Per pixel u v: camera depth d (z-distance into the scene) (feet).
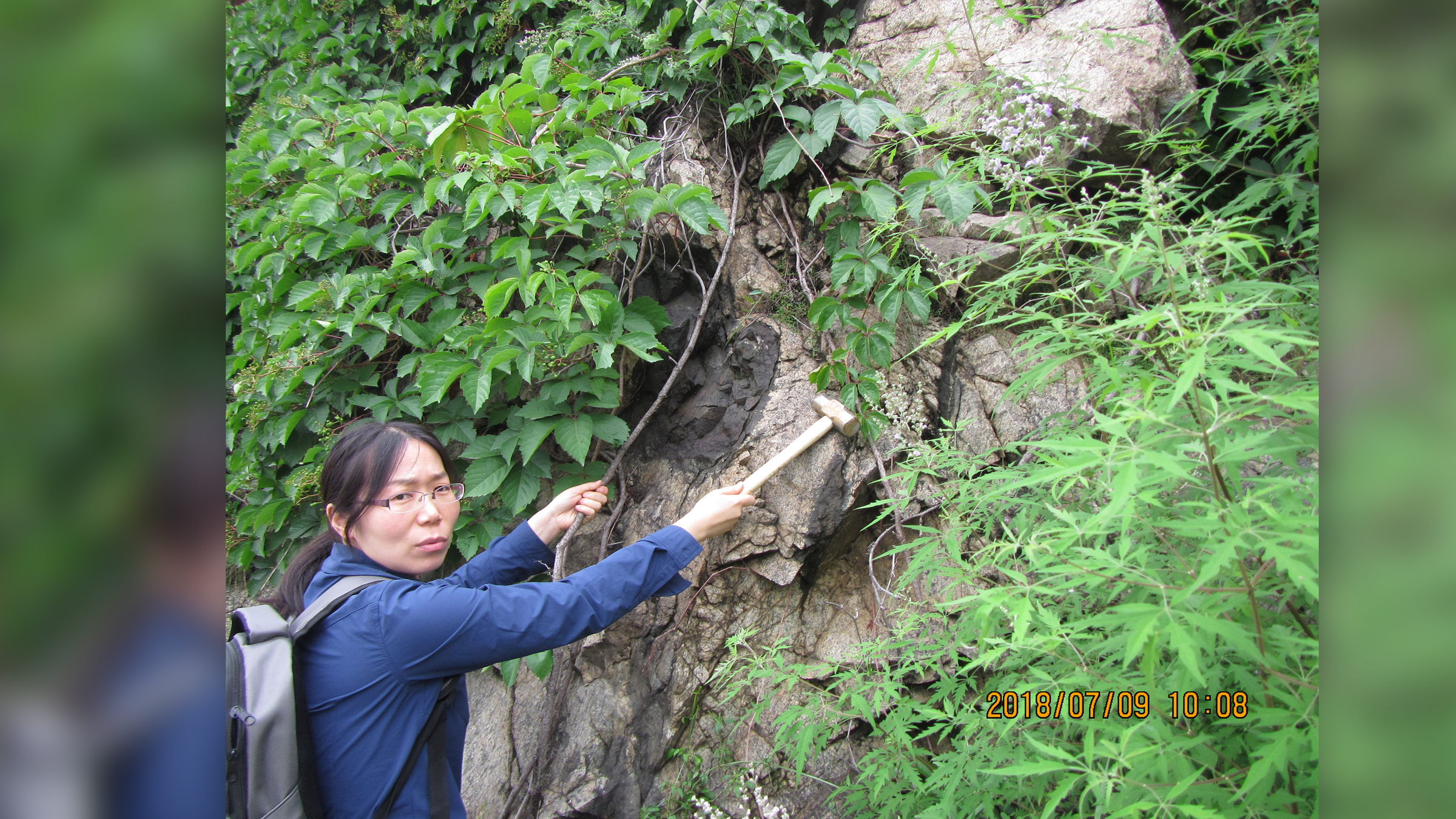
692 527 5.95
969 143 7.89
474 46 11.13
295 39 12.34
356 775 4.58
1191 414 3.94
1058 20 8.42
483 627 4.71
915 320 8.70
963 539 6.05
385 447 5.29
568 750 8.05
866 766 6.00
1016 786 4.98
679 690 7.89
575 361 8.29
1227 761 4.08
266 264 9.11
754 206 9.44
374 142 9.16
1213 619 3.26
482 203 7.88
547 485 8.85
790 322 8.86
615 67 9.20
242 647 4.38
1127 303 6.31
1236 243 3.70
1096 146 7.73
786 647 7.81
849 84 9.09
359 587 4.95
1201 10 8.35
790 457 7.04
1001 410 8.04
